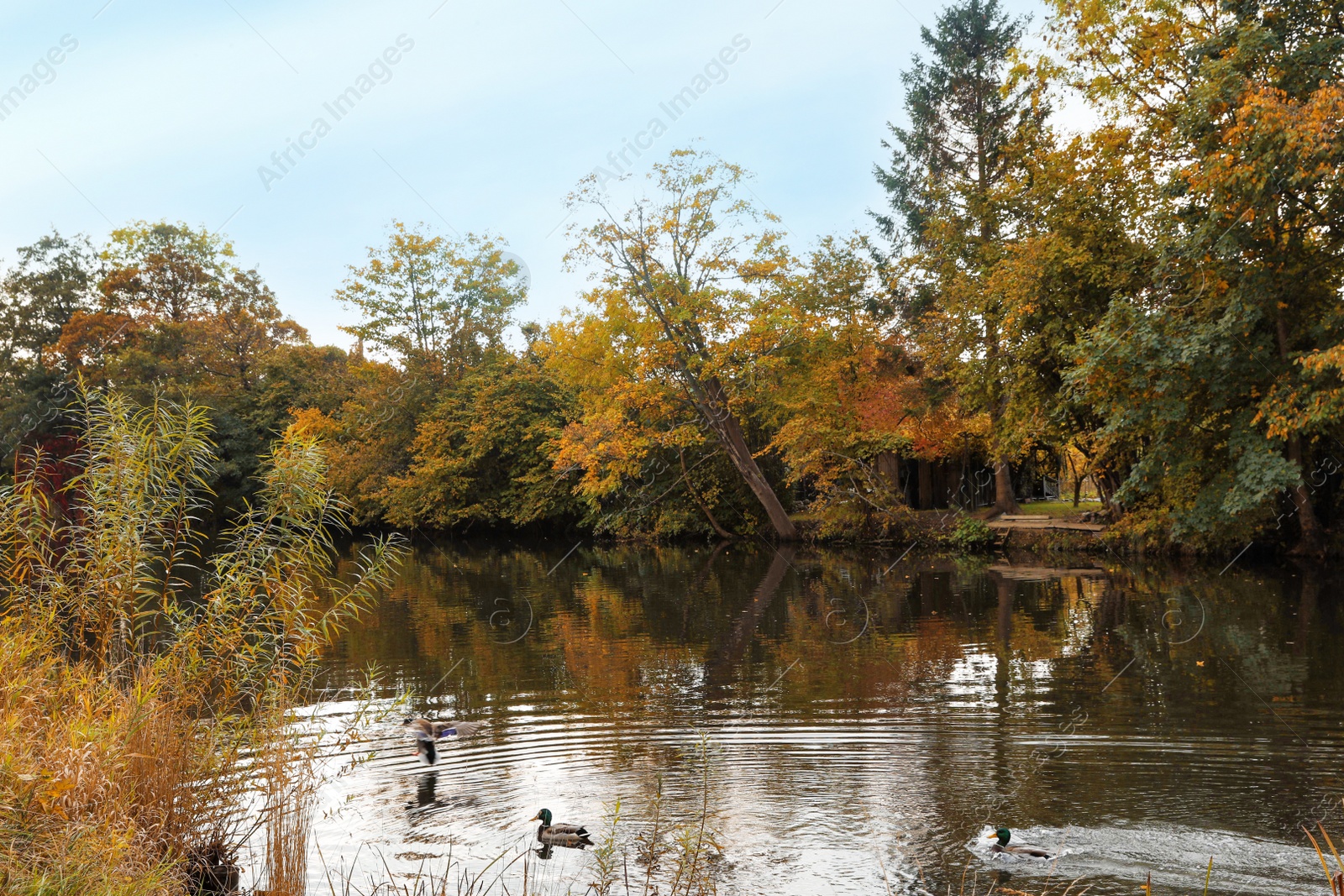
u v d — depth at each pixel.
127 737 6.58
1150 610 17.47
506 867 7.07
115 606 7.57
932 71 36.06
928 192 32.78
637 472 34.88
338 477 44.12
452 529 47.62
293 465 8.08
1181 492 22.30
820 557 30.03
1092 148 23.53
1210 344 19.47
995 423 28.22
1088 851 7.13
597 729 10.71
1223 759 9.07
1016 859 7.02
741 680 12.95
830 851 7.24
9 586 7.58
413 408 45.19
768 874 6.87
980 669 13.19
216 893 6.52
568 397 43.72
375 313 44.44
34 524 7.66
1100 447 23.94
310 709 11.63
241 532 8.16
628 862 7.12
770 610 19.28
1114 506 27.30
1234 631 15.05
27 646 6.94
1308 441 22.09
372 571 8.42
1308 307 20.30
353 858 7.27
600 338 31.98
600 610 19.89
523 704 11.91
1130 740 9.73
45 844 5.38
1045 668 13.14
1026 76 23.98
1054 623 16.56
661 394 32.94
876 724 10.61
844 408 33.56
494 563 31.75
